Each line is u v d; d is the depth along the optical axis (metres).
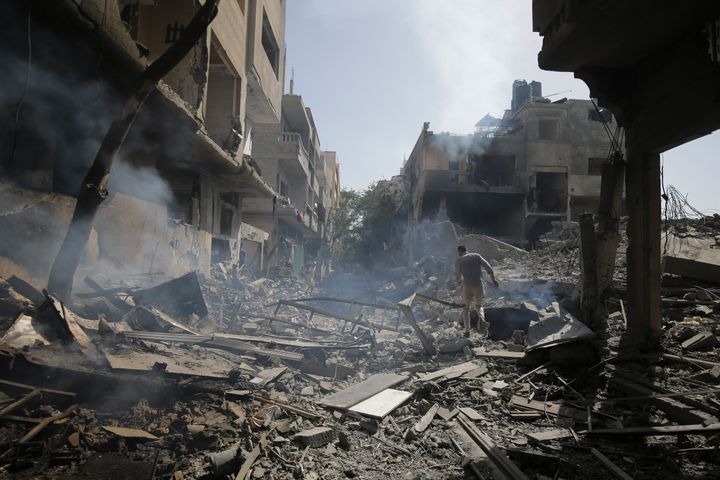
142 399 3.96
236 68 13.81
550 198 31.12
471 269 8.77
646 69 6.82
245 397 4.46
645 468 3.63
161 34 10.90
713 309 8.51
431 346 7.34
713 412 4.37
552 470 3.56
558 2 6.23
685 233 11.73
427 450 3.98
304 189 31.11
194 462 3.31
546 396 5.22
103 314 6.14
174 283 7.51
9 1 5.16
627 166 7.26
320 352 6.87
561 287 11.20
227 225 17.55
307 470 3.42
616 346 7.27
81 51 6.28
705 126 5.76
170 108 8.38
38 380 3.84
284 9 21.23
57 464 3.09
